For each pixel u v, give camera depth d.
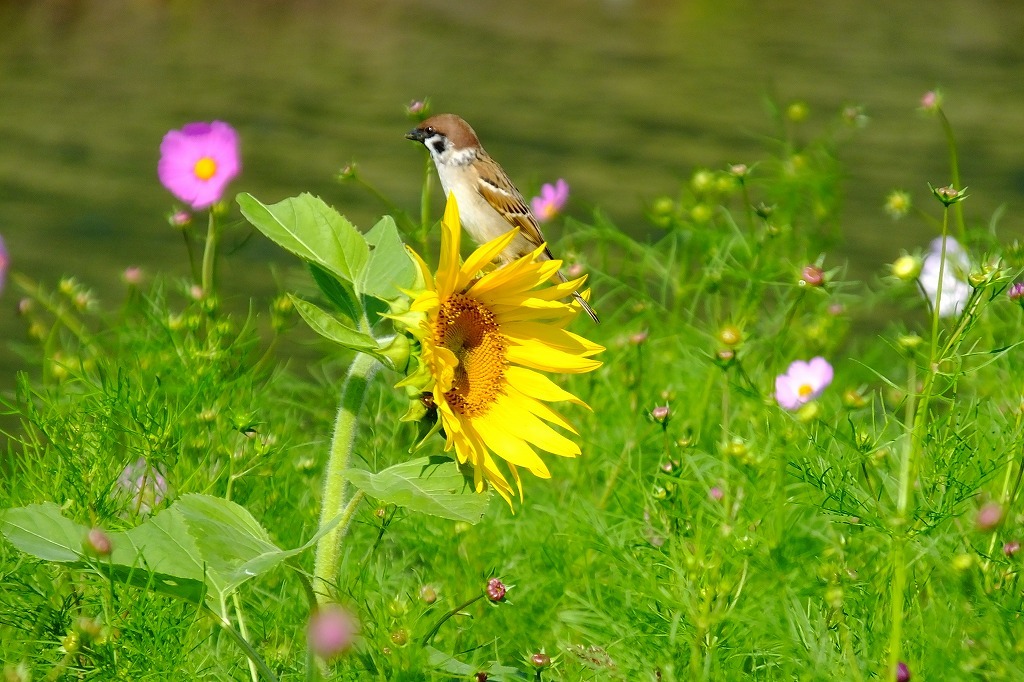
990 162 26.98
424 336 6.28
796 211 14.48
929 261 11.98
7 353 15.80
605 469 10.30
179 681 7.10
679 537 8.14
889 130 29.59
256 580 8.34
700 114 30.67
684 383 11.49
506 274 6.56
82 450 8.62
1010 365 10.45
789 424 8.82
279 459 9.46
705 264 13.02
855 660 7.11
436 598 8.06
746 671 7.70
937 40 42.09
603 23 42.62
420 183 23.77
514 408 6.64
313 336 15.42
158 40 35.47
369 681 7.28
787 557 8.12
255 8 40.62
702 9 46.00
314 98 30.17
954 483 7.53
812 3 48.72
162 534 6.48
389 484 6.38
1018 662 7.01
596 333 12.66
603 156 26.47
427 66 34.56
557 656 7.64
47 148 25.30
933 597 7.73
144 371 9.84
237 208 21.59
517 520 9.34
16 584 7.62
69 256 19.55
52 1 38.62
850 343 15.34
